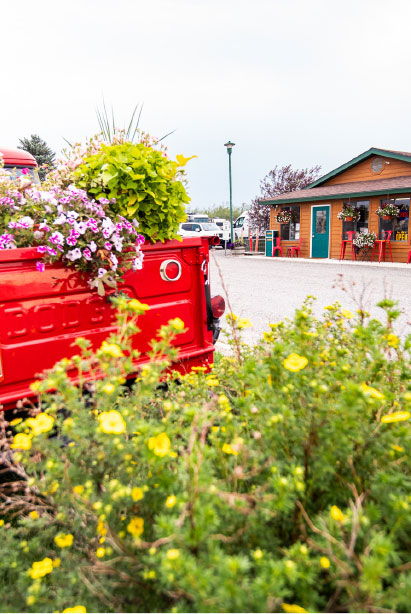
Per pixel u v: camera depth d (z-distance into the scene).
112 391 1.73
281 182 36.34
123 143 3.39
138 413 2.11
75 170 3.31
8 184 3.10
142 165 3.10
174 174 3.23
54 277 2.65
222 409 2.02
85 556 1.87
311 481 1.62
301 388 1.84
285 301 9.53
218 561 1.24
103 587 1.67
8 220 2.86
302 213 23.02
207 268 3.56
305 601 1.35
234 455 1.70
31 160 5.83
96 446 1.77
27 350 2.58
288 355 1.92
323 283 12.30
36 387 1.73
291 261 20.80
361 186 20.59
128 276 3.07
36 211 2.90
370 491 1.57
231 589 1.15
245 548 1.55
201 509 1.29
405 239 18.73
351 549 1.26
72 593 1.70
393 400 2.05
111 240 2.79
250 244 27.56
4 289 2.47
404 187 17.44
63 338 2.72
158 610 1.60
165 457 1.53
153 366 1.84
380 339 2.08
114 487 1.49
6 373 2.50
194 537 1.30
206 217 32.69
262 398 1.78
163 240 3.28
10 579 1.89
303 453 1.69
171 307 3.34
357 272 14.95
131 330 1.92
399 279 12.66
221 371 2.88
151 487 1.66
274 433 1.64
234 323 2.83
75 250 2.62
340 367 1.83
